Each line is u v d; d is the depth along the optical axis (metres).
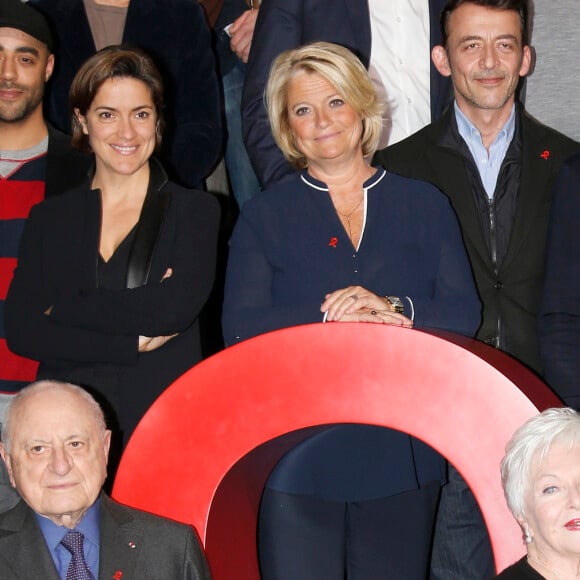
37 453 5.59
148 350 6.53
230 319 6.34
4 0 7.50
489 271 7.20
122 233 6.67
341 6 8.01
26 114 7.48
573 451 5.16
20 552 5.63
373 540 6.21
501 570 5.58
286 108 6.52
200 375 5.80
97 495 5.67
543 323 6.89
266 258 6.43
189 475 5.79
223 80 9.28
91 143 6.73
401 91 8.23
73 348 6.42
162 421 5.81
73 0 8.41
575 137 8.51
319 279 6.32
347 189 6.46
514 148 7.35
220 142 8.39
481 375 5.58
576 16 8.44
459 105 7.42
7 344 6.64
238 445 5.75
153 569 5.62
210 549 5.81
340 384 5.70
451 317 6.24
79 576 5.61
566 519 5.11
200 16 8.44
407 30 8.20
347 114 6.36
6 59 7.40
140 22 8.35
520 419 5.52
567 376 6.75
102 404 6.44
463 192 7.29
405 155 7.48
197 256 6.62
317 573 6.18
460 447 5.60
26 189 7.42
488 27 7.16
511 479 5.27
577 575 5.24
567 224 6.92
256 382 5.75
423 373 5.64
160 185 6.80
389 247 6.34
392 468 6.10
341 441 6.09
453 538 7.35
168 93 8.32
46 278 6.63
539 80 8.55
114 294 6.43
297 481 6.13
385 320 6.04
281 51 7.94
